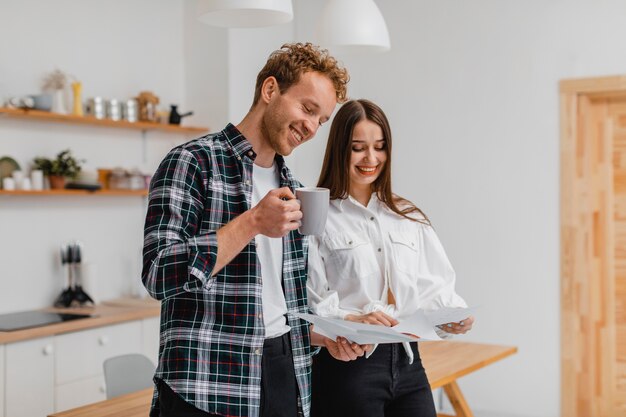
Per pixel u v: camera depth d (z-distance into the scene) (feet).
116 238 16.26
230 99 16.87
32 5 14.56
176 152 5.63
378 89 18.24
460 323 7.53
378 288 7.72
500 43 16.85
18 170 14.14
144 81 16.63
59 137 14.99
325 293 7.65
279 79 5.82
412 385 7.51
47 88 14.75
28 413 12.46
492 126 16.97
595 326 16.47
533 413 16.60
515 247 16.76
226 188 5.75
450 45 17.38
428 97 17.66
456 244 17.39
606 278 16.40
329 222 7.77
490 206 17.01
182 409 5.49
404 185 17.97
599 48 15.90
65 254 14.96
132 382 9.66
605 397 16.40
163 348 5.63
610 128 16.35
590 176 16.43
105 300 15.90
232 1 8.35
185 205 5.46
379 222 7.77
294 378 6.07
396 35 18.01
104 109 15.42
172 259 5.09
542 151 16.47
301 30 18.61
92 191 14.84
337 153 7.70
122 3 16.20
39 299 14.80
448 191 17.46
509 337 16.83
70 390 13.12
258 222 5.17
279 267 6.08
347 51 11.77
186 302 5.58
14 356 12.25
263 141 5.98
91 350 13.50
